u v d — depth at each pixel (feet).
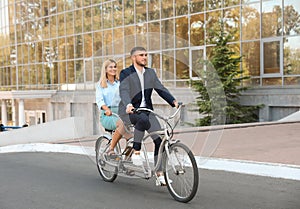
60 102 96.63
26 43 108.68
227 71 60.54
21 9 109.40
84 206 17.61
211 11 67.21
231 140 37.22
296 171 23.45
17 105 110.32
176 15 71.72
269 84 61.41
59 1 97.50
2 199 19.17
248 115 61.00
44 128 56.95
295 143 34.37
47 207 17.62
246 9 63.41
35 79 106.83
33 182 22.81
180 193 17.85
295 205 17.16
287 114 58.54
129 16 79.82
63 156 33.47
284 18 59.47
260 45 62.18
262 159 27.30
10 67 115.03
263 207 16.90
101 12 86.38
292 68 58.85
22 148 40.70
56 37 99.19
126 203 17.87
